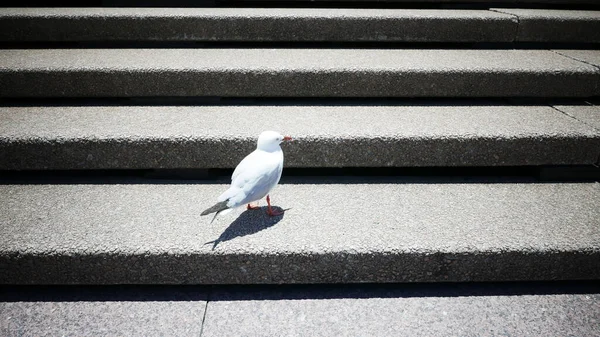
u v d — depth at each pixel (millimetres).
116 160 2320
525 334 1725
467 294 1936
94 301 1874
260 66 2826
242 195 1802
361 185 2391
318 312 1838
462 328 1755
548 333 1729
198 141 2301
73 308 1833
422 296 1927
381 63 2949
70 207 2111
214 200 2211
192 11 3504
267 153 1907
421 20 3307
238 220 2039
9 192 2234
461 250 1850
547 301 1896
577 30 3381
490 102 2955
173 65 2822
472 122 2543
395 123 2520
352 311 1844
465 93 2877
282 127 2439
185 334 1712
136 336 1695
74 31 3213
